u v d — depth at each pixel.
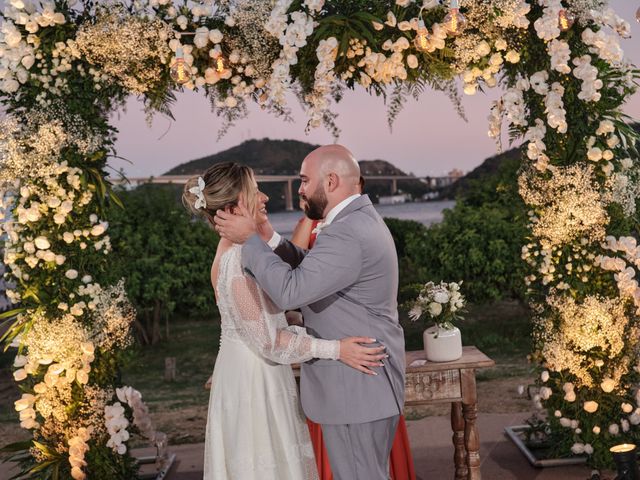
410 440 4.70
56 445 3.64
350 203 2.61
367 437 2.56
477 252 11.74
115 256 3.83
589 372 3.74
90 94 3.53
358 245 2.46
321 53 3.37
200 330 15.14
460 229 12.25
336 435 2.58
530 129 3.58
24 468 3.78
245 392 2.65
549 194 3.65
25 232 3.57
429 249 12.72
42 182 3.52
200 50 3.50
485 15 3.40
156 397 8.23
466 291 12.30
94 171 3.58
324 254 2.44
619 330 3.59
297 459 2.68
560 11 3.35
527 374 7.35
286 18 3.34
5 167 3.46
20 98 3.53
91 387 3.64
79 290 3.57
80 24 3.46
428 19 3.45
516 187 3.99
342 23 3.37
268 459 2.64
